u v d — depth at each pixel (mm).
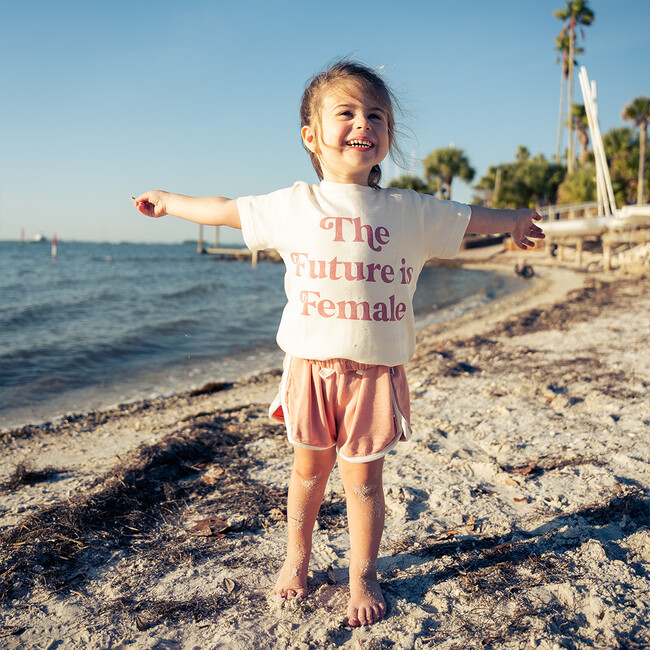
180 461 3832
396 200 1927
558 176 48281
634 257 28219
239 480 3498
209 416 5551
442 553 2469
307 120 1988
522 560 2373
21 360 10039
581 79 27719
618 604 2025
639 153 36094
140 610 2160
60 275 40031
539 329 10297
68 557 2572
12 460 4699
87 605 2217
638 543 2484
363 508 2051
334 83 1879
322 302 1860
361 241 1849
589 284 23000
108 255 90125
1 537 2783
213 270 50781
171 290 28344
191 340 12781
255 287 31375
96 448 4984
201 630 2018
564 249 39125
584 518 2736
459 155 60469
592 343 8219
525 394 5348
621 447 3738
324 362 1907
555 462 3518
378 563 2428
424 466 3605
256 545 2664
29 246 151875
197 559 2549
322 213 1877
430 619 2010
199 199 2076
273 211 1947
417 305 21109
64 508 3006
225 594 2248
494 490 3182
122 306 20578
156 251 126000
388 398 1943
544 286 24672
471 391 5621
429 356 7863
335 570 2363
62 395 7781
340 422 1979
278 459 3924
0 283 31422
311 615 2061
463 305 19859
